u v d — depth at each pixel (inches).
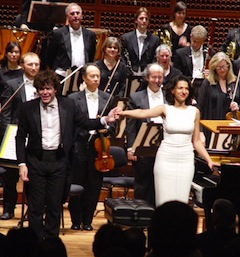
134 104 843.4
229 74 903.7
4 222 872.9
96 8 1336.1
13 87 869.2
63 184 737.0
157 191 778.2
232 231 541.6
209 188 731.4
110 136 843.4
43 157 730.2
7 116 863.1
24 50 1041.5
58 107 734.5
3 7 1330.0
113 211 754.8
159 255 396.2
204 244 525.3
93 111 841.5
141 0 1337.4
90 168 836.6
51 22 1061.8
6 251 433.1
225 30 1341.0
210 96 903.7
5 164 780.0
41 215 733.9
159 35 1148.5
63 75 1019.9
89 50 1042.7
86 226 853.8
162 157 771.4
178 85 768.9
